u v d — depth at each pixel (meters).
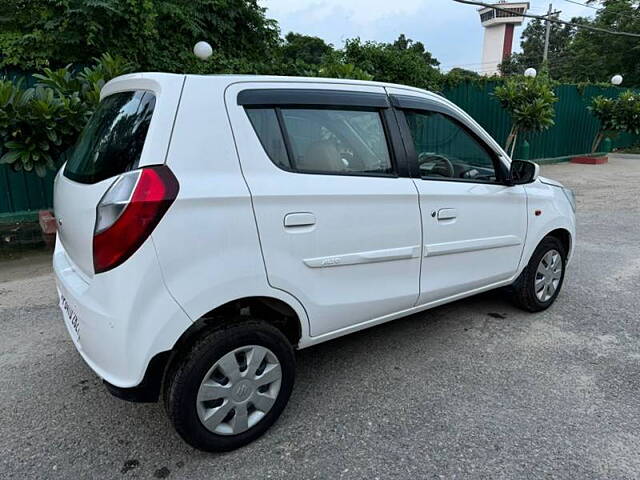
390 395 2.79
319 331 2.57
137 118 2.12
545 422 2.53
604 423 2.52
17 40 6.68
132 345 1.98
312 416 2.59
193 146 2.07
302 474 2.17
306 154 2.44
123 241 1.92
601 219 7.66
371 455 2.29
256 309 2.52
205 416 2.18
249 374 2.28
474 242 3.23
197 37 8.68
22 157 5.10
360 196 2.55
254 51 9.92
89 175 2.21
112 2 7.05
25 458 2.27
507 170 3.43
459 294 3.31
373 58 10.18
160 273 1.96
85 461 2.25
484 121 12.70
